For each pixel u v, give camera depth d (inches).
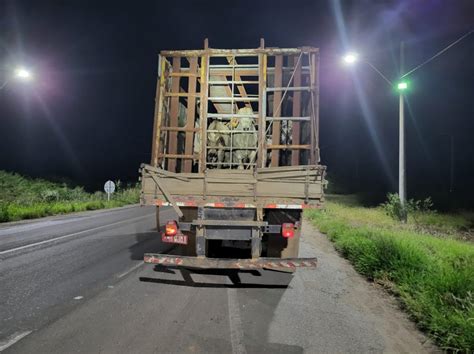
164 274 253.9
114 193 1261.1
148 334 154.6
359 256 284.7
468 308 167.8
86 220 617.0
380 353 142.6
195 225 230.4
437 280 203.6
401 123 565.9
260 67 270.8
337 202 1001.5
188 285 228.7
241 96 282.0
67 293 209.3
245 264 214.4
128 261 293.7
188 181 234.1
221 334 156.0
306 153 269.3
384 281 235.0
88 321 167.9
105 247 355.3
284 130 274.1
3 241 390.6
